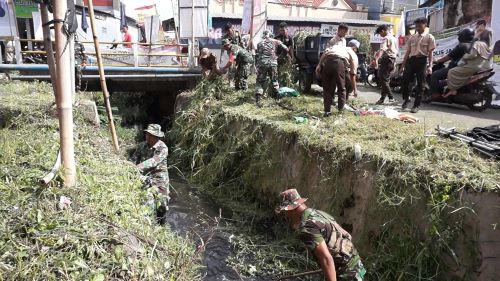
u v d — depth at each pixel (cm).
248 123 797
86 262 298
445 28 1155
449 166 461
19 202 355
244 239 609
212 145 899
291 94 968
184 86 1259
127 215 384
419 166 466
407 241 452
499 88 899
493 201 400
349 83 823
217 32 2317
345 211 541
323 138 609
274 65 916
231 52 1024
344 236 365
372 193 500
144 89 1234
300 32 1043
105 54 1183
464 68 829
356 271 364
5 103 715
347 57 738
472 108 855
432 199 431
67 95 384
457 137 542
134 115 1309
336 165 557
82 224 334
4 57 1147
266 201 710
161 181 558
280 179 677
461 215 414
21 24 1379
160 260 337
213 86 1018
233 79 1129
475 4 1024
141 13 2297
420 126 658
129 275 297
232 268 534
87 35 1422
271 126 728
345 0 2839
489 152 488
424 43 779
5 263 284
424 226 441
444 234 419
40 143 530
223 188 797
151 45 1245
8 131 602
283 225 644
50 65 396
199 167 884
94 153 552
